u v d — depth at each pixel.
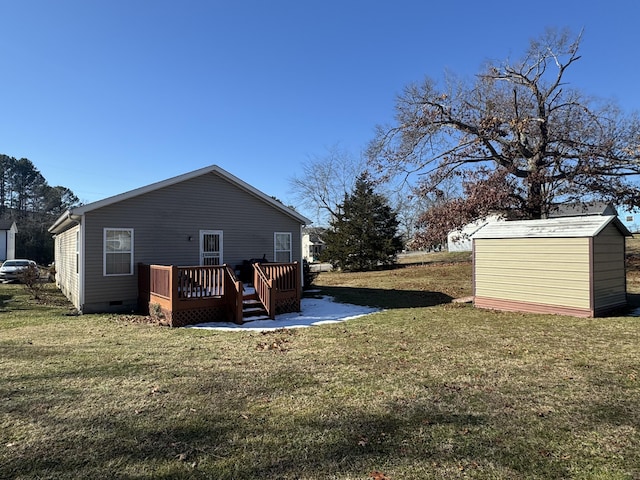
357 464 2.92
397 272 24.17
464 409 3.94
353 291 15.89
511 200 16.69
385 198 31.53
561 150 16.80
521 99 18.22
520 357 5.85
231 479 2.73
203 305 9.33
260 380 4.89
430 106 18.20
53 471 2.83
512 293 10.64
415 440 3.29
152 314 10.00
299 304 10.95
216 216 12.69
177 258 11.95
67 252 15.16
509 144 17.06
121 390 4.53
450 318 9.41
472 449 3.13
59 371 5.28
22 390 4.52
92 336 7.69
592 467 2.84
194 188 12.29
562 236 9.70
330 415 3.81
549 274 9.93
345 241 30.27
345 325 8.73
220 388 4.60
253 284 11.55
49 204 56.59
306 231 54.91
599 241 9.52
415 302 12.58
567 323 8.53
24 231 45.84
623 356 5.82
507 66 17.92
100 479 2.73
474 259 11.50
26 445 3.22
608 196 16.45
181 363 5.69
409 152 18.88
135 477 2.76
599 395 4.27
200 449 3.16
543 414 3.79
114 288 11.02
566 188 16.59
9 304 12.98
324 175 40.12
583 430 3.45
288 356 6.07
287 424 3.62
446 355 6.01
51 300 14.14
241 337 7.57
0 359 5.90
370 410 3.93
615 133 16.83
